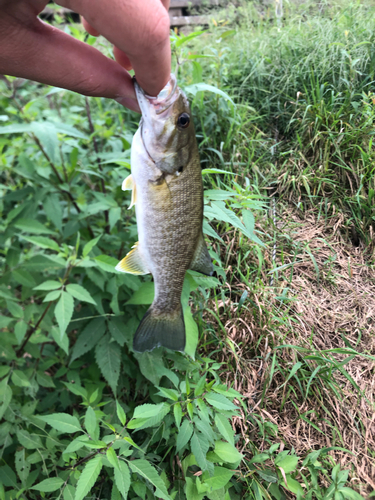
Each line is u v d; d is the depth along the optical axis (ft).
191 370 1.08
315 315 1.30
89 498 1.04
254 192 1.46
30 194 1.26
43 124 1.10
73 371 1.22
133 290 1.24
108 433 1.09
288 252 1.43
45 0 0.57
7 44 0.60
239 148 1.55
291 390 1.19
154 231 0.80
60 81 0.66
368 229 1.41
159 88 0.64
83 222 1.34
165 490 0.78
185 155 0.78
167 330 0.91
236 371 1.20
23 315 1.10
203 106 1.59
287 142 1.66
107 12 0.51
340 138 1.45
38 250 1.65
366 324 1.29
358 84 1.58
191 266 0.88
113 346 1.15
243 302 1.23
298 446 1.13
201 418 0.89
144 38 0.54
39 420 1.05
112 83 0.69
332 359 1.19
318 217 1.47
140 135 0.75
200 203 0.83
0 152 1.29
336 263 1.41
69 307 0.94
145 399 1.24
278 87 1.72
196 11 2.43
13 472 1.03
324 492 1.03
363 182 1.43
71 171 1.30
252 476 1.04
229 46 1.95
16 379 1.07
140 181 0.77
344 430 1.15
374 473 1.08
